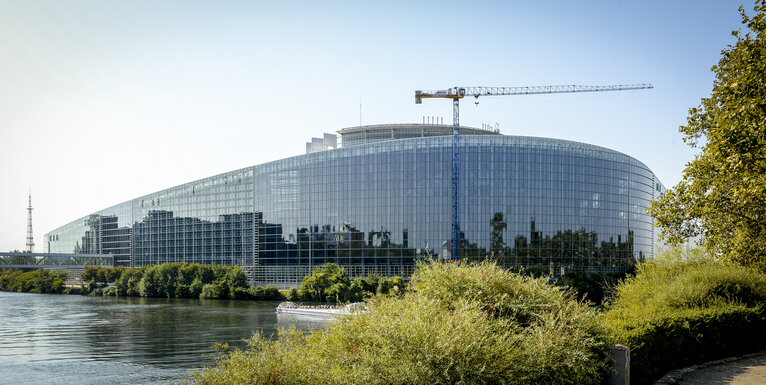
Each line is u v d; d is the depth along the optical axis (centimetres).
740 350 2428
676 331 2055
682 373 1969
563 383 1341
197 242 19412
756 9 2153
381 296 1689
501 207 15000
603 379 1579
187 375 5181
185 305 12688
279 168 17512
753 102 2111
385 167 15812
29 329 8538
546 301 1627
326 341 1477
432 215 15150
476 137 15238
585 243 15600
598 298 9344
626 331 1841
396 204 15538
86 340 7362
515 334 1456
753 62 2197
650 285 2956
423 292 1648
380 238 15600
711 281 2675
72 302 14062
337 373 1228
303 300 13112
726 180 2634
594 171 16038
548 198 15300
